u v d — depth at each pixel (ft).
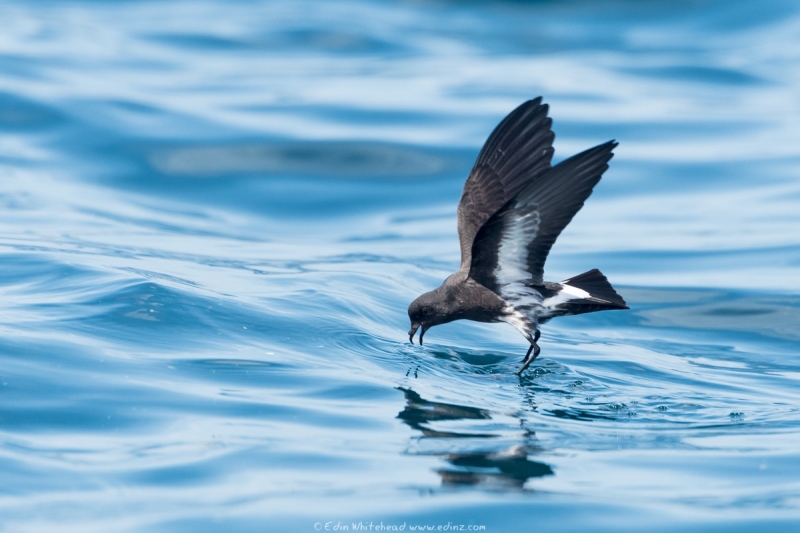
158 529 23.11
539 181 29.71
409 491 25.54
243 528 23.26
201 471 26.32
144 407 30.58
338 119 81.30
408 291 49.26
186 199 68.13
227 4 132.05
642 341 44.78
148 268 46.50
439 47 114.52
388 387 34.50
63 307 38.73
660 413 33.09
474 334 43.70
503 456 28.27
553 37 123.75
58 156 71.20
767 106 88.28
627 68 103.19
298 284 46.60
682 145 77.10
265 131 77.66
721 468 27.68
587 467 27.66
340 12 131.03
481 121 80.74
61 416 29.53
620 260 56.65
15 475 25.63
